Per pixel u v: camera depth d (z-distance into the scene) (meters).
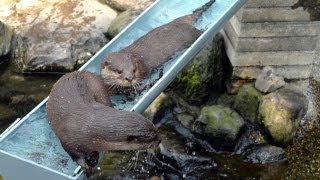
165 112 5.39
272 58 5.39
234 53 5.34
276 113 5.11
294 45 5.32
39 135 3.76
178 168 4.91
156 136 3.54
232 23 5.34
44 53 5.80
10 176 3.58
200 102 5.50
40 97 5.57
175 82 5.47
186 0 5.32
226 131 5.06
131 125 3.47
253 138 5.19
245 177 4.89
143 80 4.56
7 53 5.91
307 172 4.93
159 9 5.18
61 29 6.04
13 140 3.66
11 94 5.60
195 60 5.43
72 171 3.57
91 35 6.01
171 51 4.82
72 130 3.56
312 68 5.89
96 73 4.42
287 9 5.12
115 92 4.35
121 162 4.94
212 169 4.93
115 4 6.34
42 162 3.60
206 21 5.14
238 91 5.51
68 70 5.82
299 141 5.21
